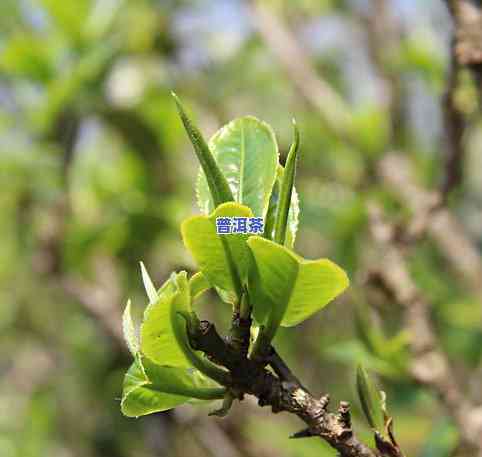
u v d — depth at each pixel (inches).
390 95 27.5
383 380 18.8
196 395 10.7
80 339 36.5
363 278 19.2
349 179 27.4
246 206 10.1
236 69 32.7
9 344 41.8
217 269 10.3
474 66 15.5
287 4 34.6
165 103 28.9
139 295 28.0
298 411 10.6
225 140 11.1
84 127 27.5
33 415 38.9
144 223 26.0
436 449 18.1
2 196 28.9
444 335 25.0
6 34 30.5
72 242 26.8
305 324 30.6
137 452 34.6
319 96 28.8
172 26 30.7
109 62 27.0
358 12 32.0
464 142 19.2
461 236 25.9
